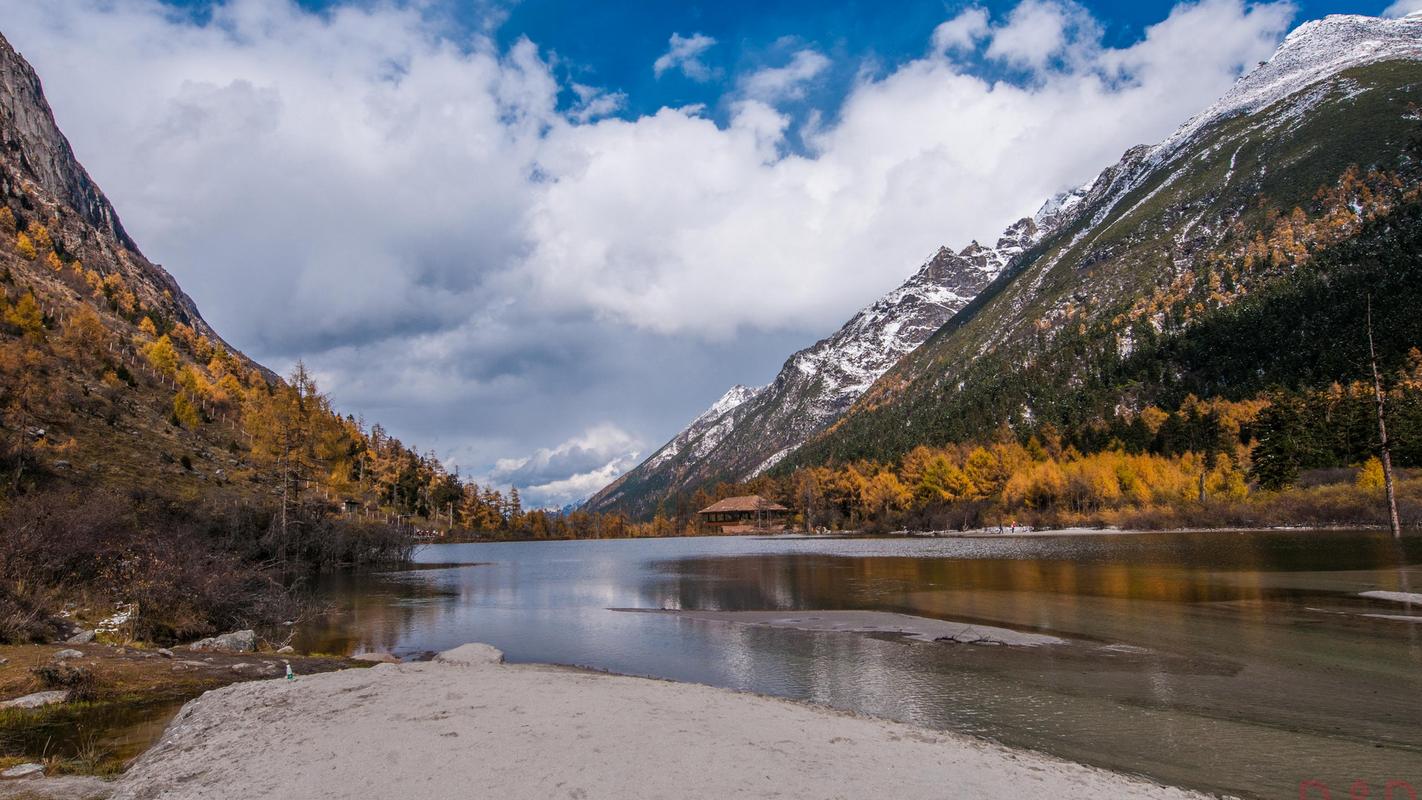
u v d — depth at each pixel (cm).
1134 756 1224
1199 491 10312
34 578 2430
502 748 1120
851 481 15988
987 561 5719
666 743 1153
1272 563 4438
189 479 6988
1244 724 1401
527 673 1822
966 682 1800
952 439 18850
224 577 2711
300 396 7194
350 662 2122
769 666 2061
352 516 8931
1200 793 1048
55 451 5809
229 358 16650
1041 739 1324
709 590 4275
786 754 1113
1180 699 1591
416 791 933
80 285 14912
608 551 10738
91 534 2838
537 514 18662
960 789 983
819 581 4584
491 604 3769
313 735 1202
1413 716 1435
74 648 1911
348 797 916
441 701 1448
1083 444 14125
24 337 7694
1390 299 13838
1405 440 8725
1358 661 1900
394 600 3975
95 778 1045
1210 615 2653
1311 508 8212
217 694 1520
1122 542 7444
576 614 3328
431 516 15725
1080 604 3059
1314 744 1277
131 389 9288
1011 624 2628
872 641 2412
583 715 1334
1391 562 4203
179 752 1129
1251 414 12150
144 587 2402
